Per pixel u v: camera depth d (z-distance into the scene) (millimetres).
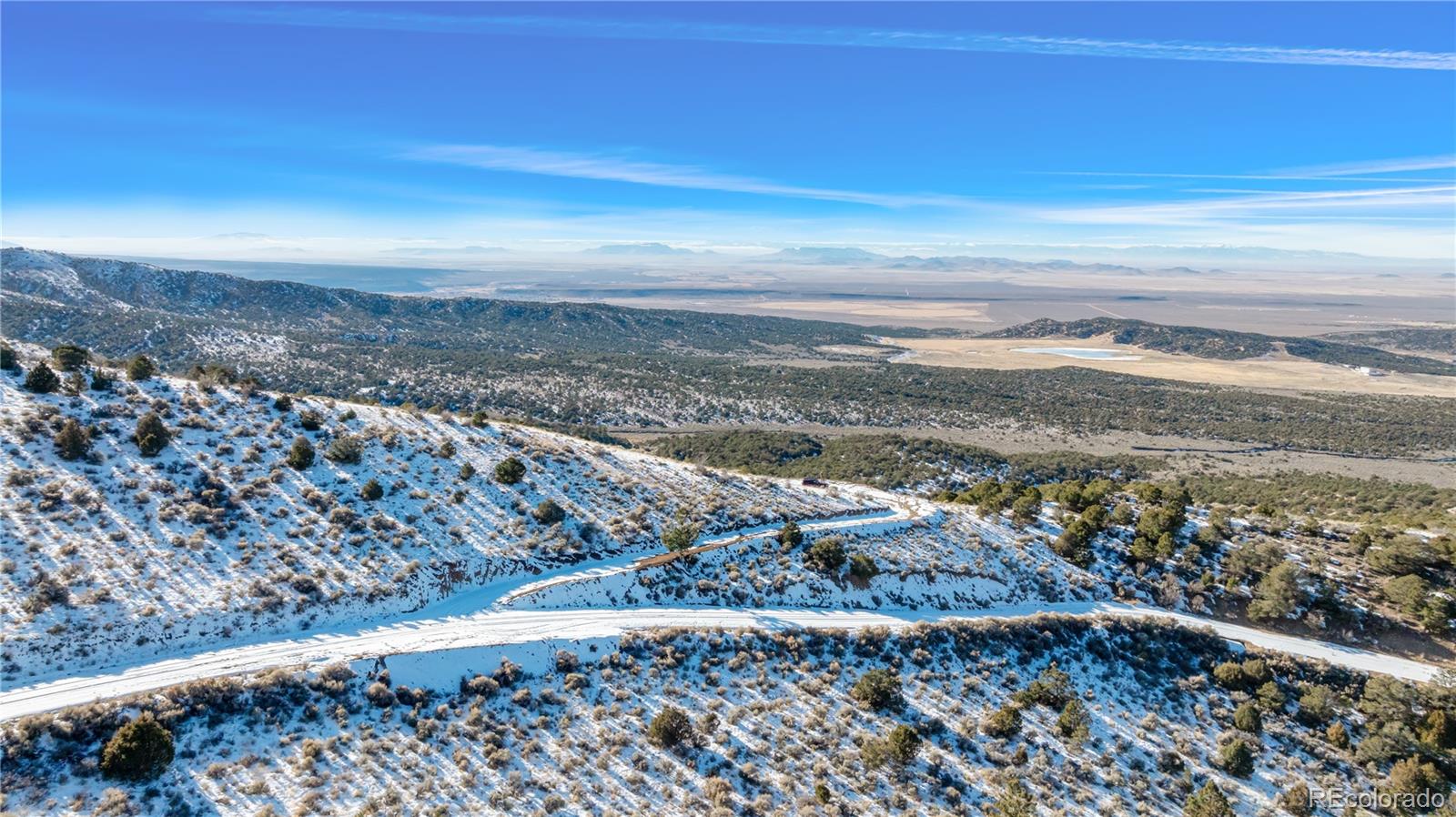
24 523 44625
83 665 37781
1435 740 46562
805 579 60062
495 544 56875
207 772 32844
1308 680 54844
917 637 53688
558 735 39562
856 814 37094
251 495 54062
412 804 33312
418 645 43875
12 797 29609
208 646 41188
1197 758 46250
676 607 54375
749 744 41156
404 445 67625
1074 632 57625
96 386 61969
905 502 81312
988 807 39219
